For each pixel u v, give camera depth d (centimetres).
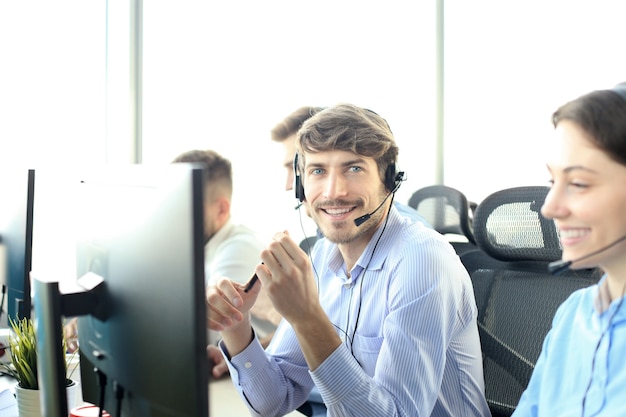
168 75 289
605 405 88
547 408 99
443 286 121
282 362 141
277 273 106
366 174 129
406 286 122
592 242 82
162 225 75
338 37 301
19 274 143
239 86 289
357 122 129
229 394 151
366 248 136
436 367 118
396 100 312
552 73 299
